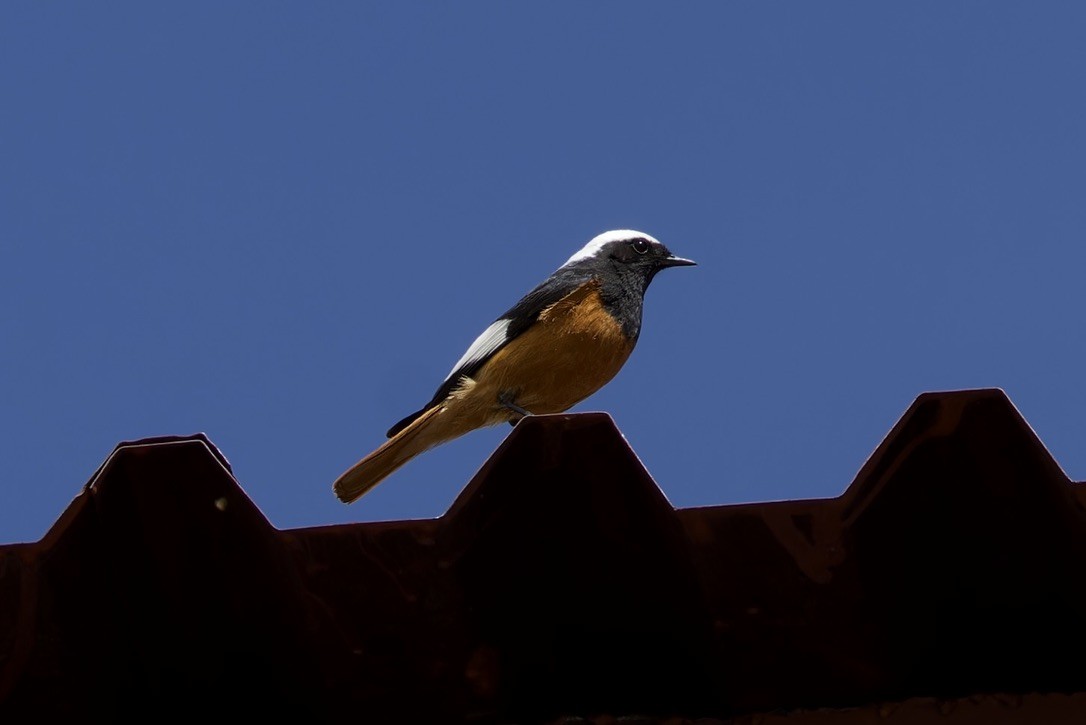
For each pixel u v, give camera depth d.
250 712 7.39
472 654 7.20
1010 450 6.48
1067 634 7.15
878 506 6.76
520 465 6.45
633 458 6.41
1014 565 6.93
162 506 6.49
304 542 6.73
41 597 6.71
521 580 6.97
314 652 7.11
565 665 7.27
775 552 6.88
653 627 7.16
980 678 7.31
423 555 6.83
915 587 7.02
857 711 7.40
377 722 7.44
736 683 7.36
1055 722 7.28
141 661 7.06
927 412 6.36
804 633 7.15
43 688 7.02
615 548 6.85
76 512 6.44
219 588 6.84
